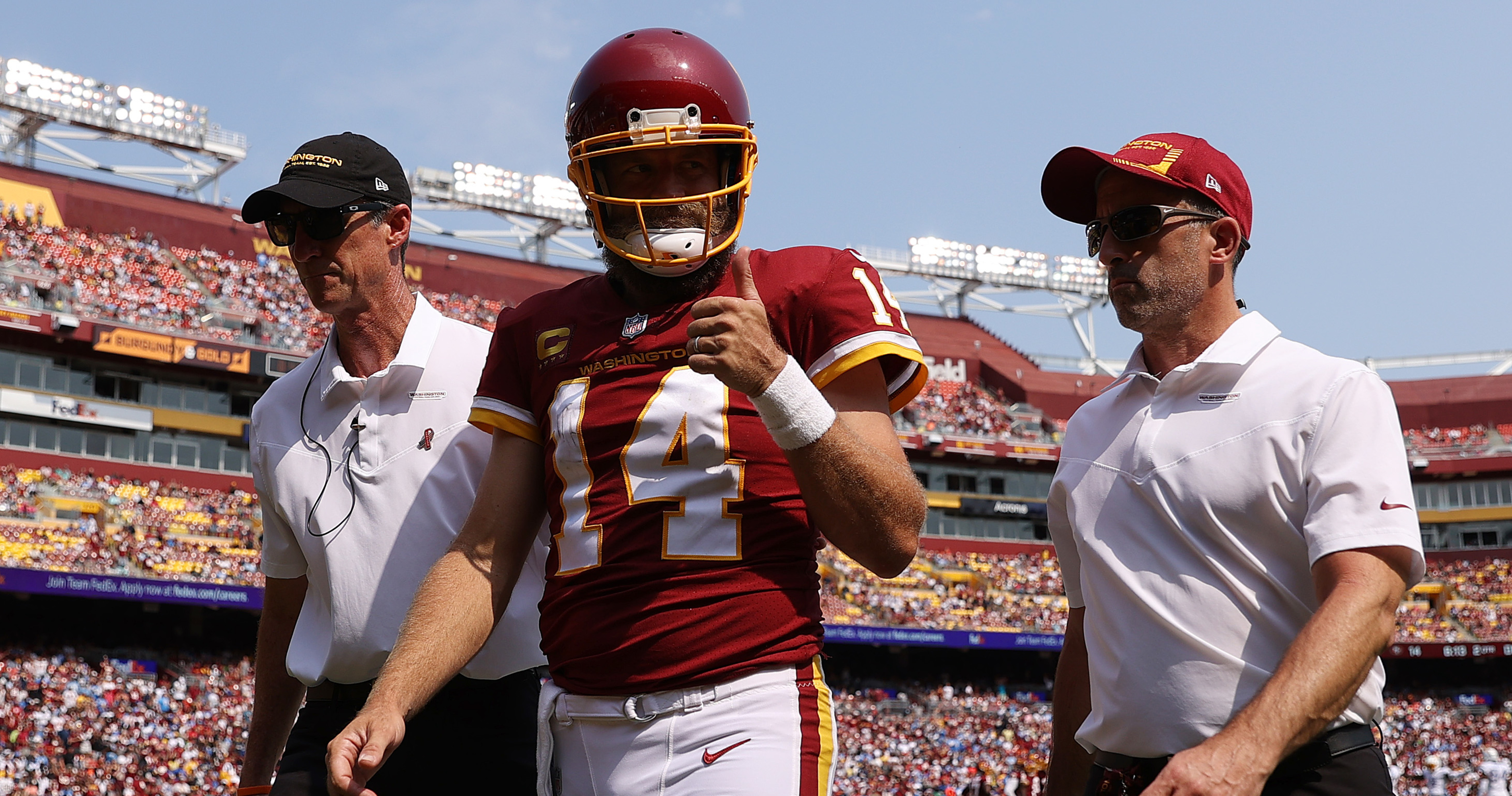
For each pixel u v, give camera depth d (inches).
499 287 1771.7
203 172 1754.4
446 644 108.7
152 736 1035.3
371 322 153.4
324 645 150.1
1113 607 120.2
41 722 988.6
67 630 1217.4
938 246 2217.0
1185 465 117.3
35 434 1301.7
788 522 106.4
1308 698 96.1
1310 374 114.7
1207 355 118.9
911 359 106.8
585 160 108.4
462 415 152.2
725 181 109.5
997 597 1665.8
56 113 1620.3
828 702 108.3
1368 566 102.8
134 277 1476.4
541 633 116.1
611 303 115.2
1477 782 1214.9
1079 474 127.4
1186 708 112.4
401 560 147.9
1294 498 111.9
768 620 104.0
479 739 144.3
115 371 1368.1
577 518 109.6
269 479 156.0
